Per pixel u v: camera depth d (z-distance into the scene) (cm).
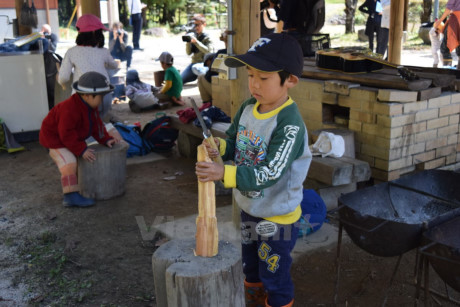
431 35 1101
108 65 640
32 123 737
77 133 491
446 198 323
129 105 914
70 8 2280
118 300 342
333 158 473
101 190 513
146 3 2498
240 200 263
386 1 1091
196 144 651
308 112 561
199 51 1108
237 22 416
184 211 487
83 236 439
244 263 287
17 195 538
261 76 237
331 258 390
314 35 752
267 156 237
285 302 273
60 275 374
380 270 372
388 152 482
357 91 498
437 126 510
